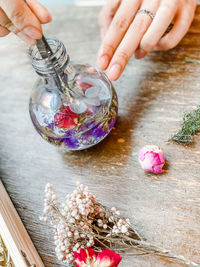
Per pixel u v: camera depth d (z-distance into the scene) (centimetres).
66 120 28
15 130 36
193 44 36
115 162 31
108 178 31
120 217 27
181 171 29
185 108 32
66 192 31
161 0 33
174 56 36
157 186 29
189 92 33
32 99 30
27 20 23
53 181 32
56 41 26
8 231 26
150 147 29
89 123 28
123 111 34
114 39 33
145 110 33
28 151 34
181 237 26
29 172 33
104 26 39
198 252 26
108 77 31
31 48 26
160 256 26
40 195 31
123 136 32
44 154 33
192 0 35
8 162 34
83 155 32
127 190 30
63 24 43
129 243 27
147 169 29
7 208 29
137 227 28
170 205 28
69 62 28
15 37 29
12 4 22
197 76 34
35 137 35
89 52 39
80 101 28
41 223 30
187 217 27
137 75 36
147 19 32
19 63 41
